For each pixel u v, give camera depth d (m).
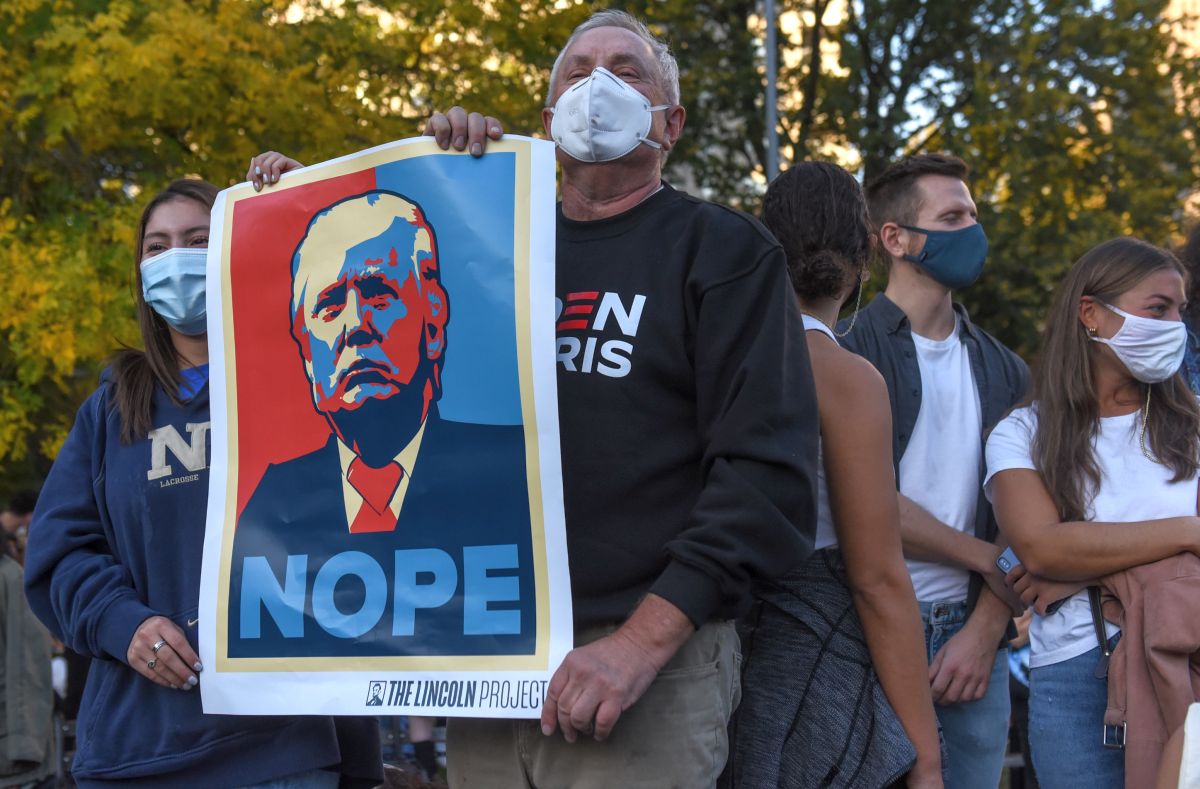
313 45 10.46
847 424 2.59
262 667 2.46
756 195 15.80
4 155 9.90
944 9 14.78
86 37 8.99
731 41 15.46
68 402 10.63
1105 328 3.06
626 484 2.29
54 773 6.36
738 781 2.56
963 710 3.23
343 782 2.95
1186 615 2.76
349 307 2.47
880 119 14.81
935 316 3.49
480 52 11.05
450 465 2.34
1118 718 2.82
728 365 2.25
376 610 2.38
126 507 2.76
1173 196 15.30
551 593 2.26
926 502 3.31
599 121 2.36
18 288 9.07
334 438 2.46
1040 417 3.10
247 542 2.51
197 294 2.78
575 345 2.36
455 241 2.39
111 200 10.24
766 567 2.16
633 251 2.37
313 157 10.01
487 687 2.27
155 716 2.68
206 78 9.31
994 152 14.56
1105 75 15.12
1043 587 3.01
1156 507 2.97
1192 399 3.10
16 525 9.22
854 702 2.54
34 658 6.02
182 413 2.78
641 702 2.25
